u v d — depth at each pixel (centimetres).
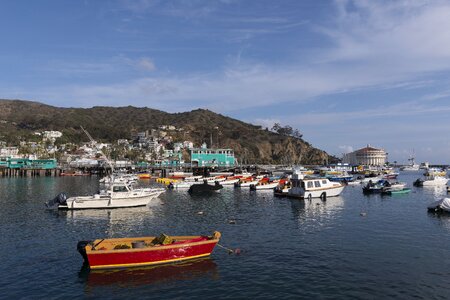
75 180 12050
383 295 1856
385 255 2552
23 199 6253
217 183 8094
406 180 12412
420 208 4906
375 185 7219
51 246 2897
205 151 16150
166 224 3825
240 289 1964
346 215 4303
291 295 1875
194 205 5406
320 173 13650
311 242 2947
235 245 2859
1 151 18562
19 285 2044
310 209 4850
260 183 8175
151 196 5281
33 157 17675
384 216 4216
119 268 2266
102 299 1859
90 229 3578
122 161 18600
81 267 2336
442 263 2361
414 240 2991
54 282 2083
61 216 4366
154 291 1950
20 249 2802
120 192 5044
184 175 13400
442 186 8912
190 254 2447
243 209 4925
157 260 2336
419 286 1970
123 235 3306
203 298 1858
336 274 2170
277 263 2395
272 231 3397
